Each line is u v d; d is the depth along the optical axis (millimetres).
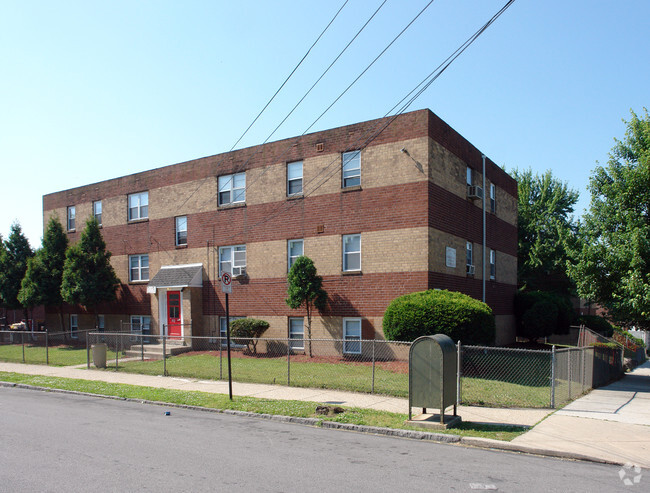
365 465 6984
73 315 29141
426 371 9180
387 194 18250
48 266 27266
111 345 24516
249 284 21531
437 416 9711
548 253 34188
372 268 18375
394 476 6496
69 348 24906
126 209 26703
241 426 9570
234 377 14992
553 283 35594
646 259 15812
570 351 12367
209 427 9469
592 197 18078
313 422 9672
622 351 21172
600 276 16766
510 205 26188
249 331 19875
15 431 9141
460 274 19766
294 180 20641
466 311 14742
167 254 24641
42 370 18328
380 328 18062
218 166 23000
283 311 20484
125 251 26531
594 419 9719
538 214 36062
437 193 18156
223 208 22656
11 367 19547
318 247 19641
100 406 11836
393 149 18250
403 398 11922
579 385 13648
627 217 16656
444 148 18938
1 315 40031
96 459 7270
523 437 8312
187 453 7598
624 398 12680
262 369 16391
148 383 14797
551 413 10297
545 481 6324
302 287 18656
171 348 21047
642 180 16500
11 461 7180
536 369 16406
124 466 6926
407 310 15156
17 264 28969
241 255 22047
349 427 9266
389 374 15000
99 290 25422
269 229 21094
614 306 17172
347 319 18906
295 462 7129
